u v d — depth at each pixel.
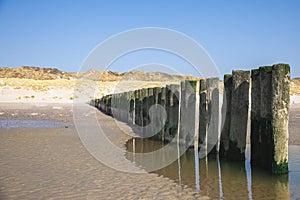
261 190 5.84
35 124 15.15
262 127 6.84
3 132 12.26
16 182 6.05
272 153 6.59
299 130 12.92
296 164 7.57
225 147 7.96
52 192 5.55
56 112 22.30
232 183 6.25
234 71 7.54
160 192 5.71
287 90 6.46
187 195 5.57
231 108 7.70
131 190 5.79
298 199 5.39
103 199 5.29
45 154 8.48
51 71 93.69
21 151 8.78
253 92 7.11
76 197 5.34
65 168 7.16
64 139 11.00
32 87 41.62
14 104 30.27
